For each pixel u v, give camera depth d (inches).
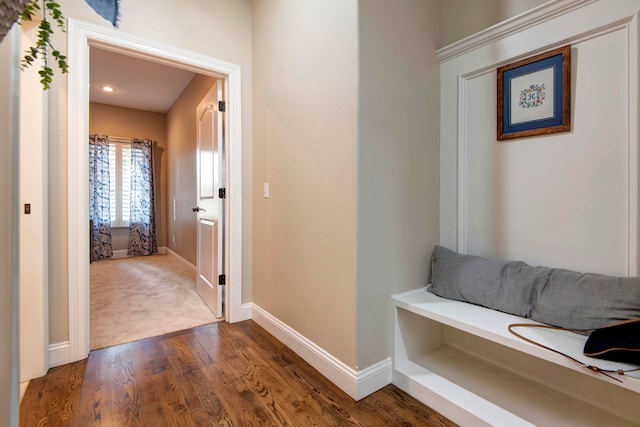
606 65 52.0
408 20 68.6
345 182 62.0
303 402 58.9
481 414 50.8
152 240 226.7
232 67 95.6
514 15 63.7
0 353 32.8
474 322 52.7
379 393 62.0
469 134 71.9
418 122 71.2
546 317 51.4
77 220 72.3
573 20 54.9
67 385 63.5
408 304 62.1
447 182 75.7
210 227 111.7
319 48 68.9
